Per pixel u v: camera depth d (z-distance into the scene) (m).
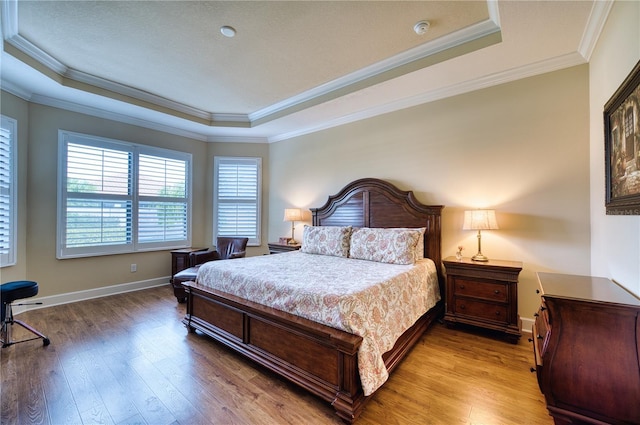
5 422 1.56
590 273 2.44
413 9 2.13
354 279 2.19
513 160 2.81
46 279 3.48
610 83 1.92
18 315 3.16
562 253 2.57
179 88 3.56
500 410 1.69
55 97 3.43
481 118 2.99
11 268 3.15
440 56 2.60
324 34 2.44
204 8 2.14
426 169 3.36
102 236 3.93
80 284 3.76
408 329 2.38
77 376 2.01
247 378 2.02
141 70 3.11
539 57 2.53
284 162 5.00
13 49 2.55
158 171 4.53
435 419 1.61
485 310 2.63
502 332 2.59
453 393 1.84
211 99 3.92
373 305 1.88
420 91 3.24
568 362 1.35
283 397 1.81
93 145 3.84
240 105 4.14
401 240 2.98
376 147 3.79
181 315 3.24
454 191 3.16
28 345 2.47
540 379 1.45
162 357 2.30
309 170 4.62
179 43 2.60
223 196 5.19
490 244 2.95
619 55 1.74
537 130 2.69
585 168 2.46
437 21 2.27
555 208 2.61
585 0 1.81
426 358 2.28
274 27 2.35
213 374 2.06
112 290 4.04
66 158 3.61
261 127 4.59
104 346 2.47
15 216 3.17
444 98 3.22
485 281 2.63
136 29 2.40
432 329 2.85
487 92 2.95
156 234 4.52
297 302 1.93
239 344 2.27
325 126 4.39
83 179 3.76
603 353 1.29
